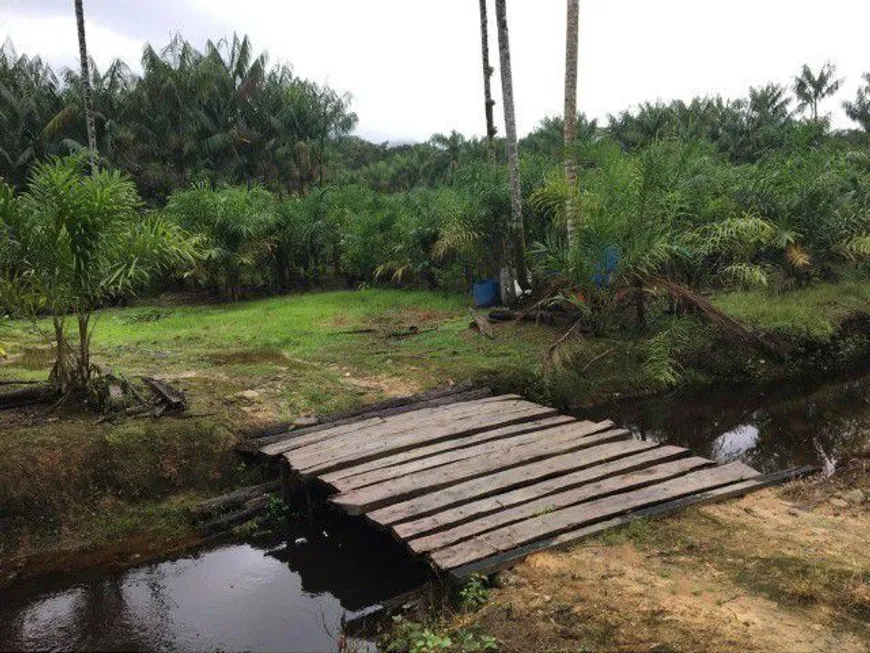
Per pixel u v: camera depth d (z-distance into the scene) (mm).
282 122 25438
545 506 4887
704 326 9852
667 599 3820
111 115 22719
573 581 4062
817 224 11383
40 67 23641
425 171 41406
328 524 5805
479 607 3955
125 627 4367
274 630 4312
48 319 12758
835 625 3521
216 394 7344
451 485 5301
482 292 12594
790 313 10375
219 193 15234
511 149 10734
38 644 4195
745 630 3502
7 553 5191
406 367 8609
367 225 15539
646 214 8633
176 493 5988
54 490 5602
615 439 6203
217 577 5023
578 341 8742
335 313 12422
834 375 9719
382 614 4441
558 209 9984
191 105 23812
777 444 7355
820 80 34781
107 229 6395
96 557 5242
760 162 12344
